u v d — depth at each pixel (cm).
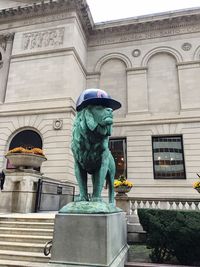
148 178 2061
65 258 430
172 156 2108
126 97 2345
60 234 448
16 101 2134
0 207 1216
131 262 711
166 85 2288
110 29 2533
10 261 669
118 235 580
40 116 2038
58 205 1576
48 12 2333
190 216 757
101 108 482
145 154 2128
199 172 1983
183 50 2331
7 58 2334
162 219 789
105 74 2475
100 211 453
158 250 786
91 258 421
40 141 1997
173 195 1972
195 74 2227
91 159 507
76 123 517
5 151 2031
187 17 2355
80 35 2395
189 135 2089
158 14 2419
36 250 725
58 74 2106
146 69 2358
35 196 1290
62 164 1855
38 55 2220
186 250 750
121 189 1256
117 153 2206
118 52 2491
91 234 434
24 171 1250
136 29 2505
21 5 2367
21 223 895
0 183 1400
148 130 2184
